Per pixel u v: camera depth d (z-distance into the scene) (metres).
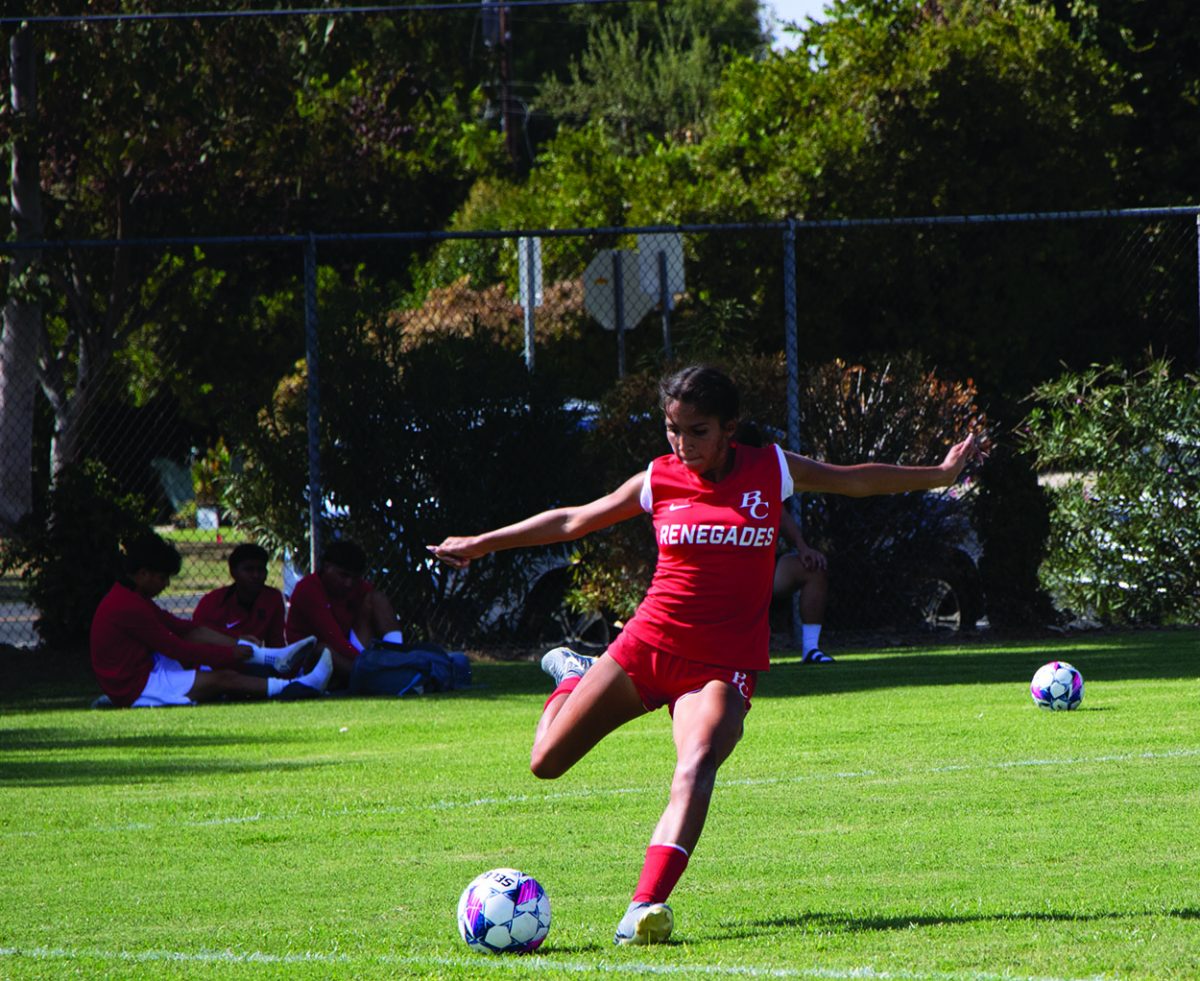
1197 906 16.73
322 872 20.38
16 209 55.09
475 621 51.56
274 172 76.81
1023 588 52.66
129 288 78.81
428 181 97.56
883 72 71.88
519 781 27.44
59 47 54.25
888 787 25.27
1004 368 71.31
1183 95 79.06
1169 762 26.94
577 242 79.06
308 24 53.81
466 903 15.70
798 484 17.25
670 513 17.11
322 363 49.59
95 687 46.91
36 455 83.25
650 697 17.22
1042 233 71.56
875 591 51.62
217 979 14.69
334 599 44.94
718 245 70.06
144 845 22.62
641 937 15.60
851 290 70.12
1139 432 52.44
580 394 52.22
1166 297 73.88
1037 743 29.48
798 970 14.19
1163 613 53.34
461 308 78.31
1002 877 18.58
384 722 36.88
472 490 49.91
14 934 17.12
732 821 22.80
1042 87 71.75
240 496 51.66
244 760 31.23
